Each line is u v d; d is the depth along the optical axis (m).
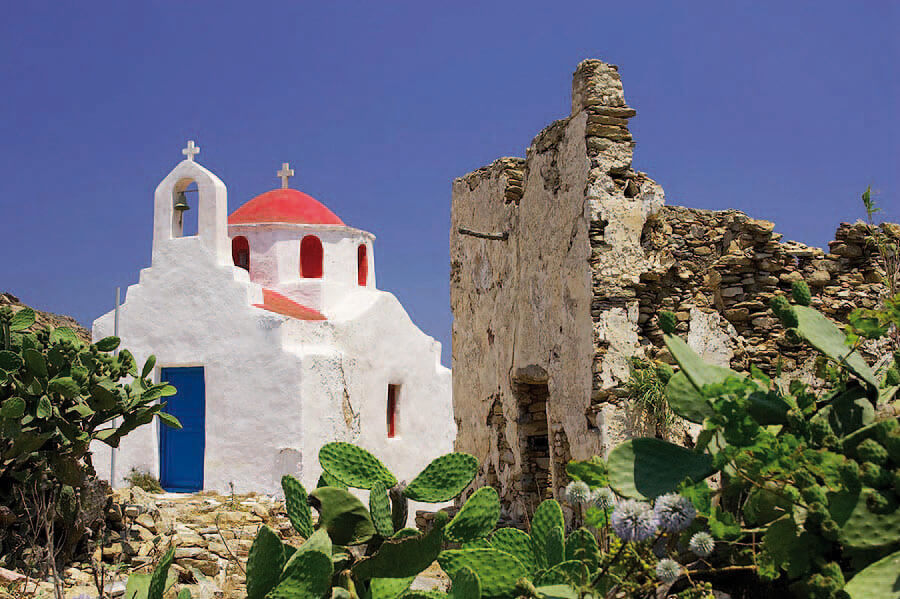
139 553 9.91
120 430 9.57
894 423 3.54
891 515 3.32
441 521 4.02
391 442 19.12
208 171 18.00
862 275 10.19
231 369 17.03
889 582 3.17
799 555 3.42
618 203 9.72
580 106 9.98
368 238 21.20
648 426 9.34
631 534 3.20
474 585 3.73
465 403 13.62
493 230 12.77
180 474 17.28
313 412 16.80
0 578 7.43
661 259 9.88
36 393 8.73
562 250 10.35
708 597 3.41
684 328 9.73
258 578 3.74
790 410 3.62
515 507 11.66
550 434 10.55
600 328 9.47
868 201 6.67
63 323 23.03
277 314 16.92
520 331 11.58
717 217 10.29
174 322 17.62
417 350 20.36
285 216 20.50
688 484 3.41
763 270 9.95
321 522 4.09
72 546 8.91
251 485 16.52
